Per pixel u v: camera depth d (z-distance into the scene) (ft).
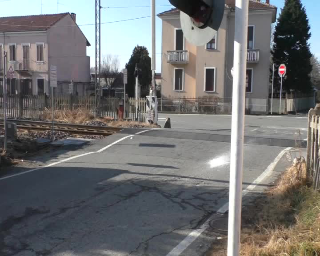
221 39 100.22
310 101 130.93
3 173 27.50
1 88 134.41
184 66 105.70
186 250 14.58
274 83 123.75
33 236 16.16
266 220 16.63
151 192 22.17
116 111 64.90
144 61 159.63
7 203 20.54
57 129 47.98
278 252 12.73
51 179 25.49
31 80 132.98
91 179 25.31
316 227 13.79
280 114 95.61
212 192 22.03
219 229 16.47
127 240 15.60
